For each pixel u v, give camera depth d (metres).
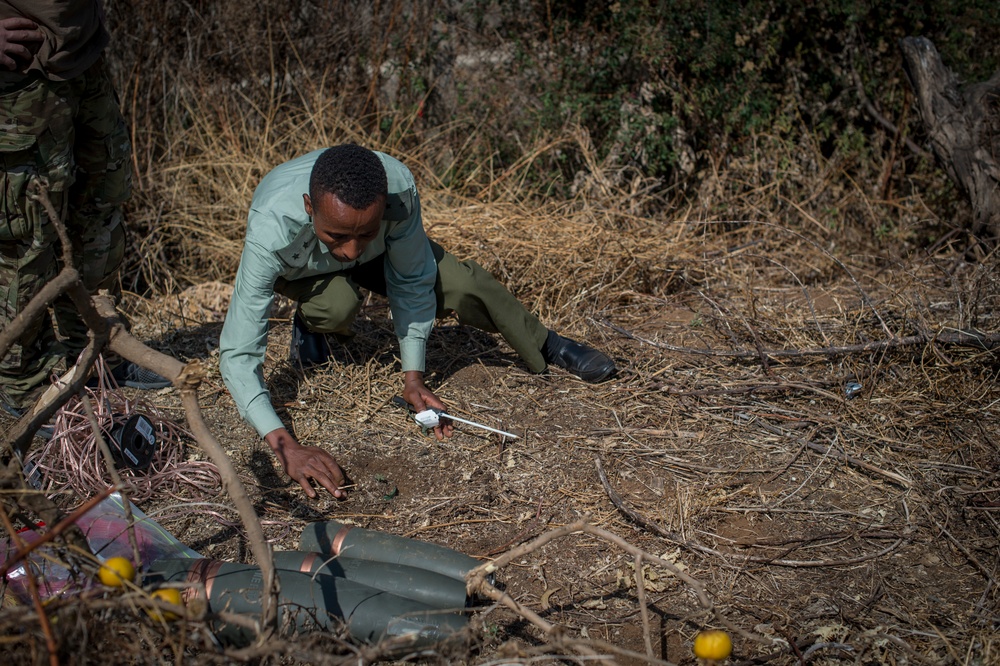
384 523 2.84
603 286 4.49
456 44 6.21
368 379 3.61
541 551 2.73
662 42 5.57
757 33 5.88
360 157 2.57
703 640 1.89
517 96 6.11
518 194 5.55
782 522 2.87
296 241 2.79
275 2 6.02
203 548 2.71
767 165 5.95
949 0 5.92
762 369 3.76
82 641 1.67
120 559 1.83
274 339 3.97
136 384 3.59
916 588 2.58
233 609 2.20
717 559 2.69
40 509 1.95
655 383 3.58
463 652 2.11
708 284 4.74
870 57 6.15
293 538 2.75
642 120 5.83
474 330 4.06
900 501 2.95
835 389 3.58
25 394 3.23
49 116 2.95
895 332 3.96
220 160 5.55
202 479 3.00
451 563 2.45
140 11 5.66
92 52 3.04
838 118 6.27
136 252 5.13
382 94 6.28
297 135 5.82
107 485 2.87
